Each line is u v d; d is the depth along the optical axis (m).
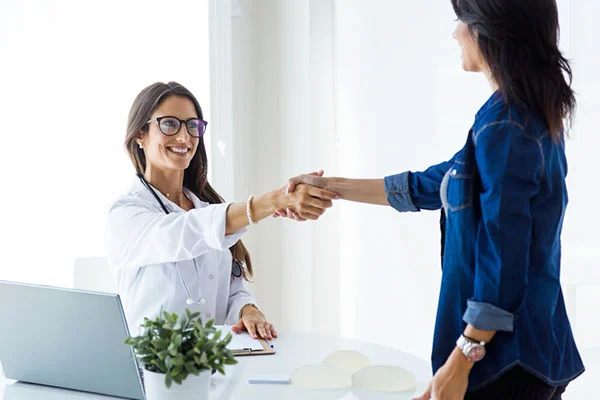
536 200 1.36
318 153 3.33
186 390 1.36
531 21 1.36
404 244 2.86
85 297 1.47
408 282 2.85
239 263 2.43
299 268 3.38
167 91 2.25
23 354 1.61
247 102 3.46
